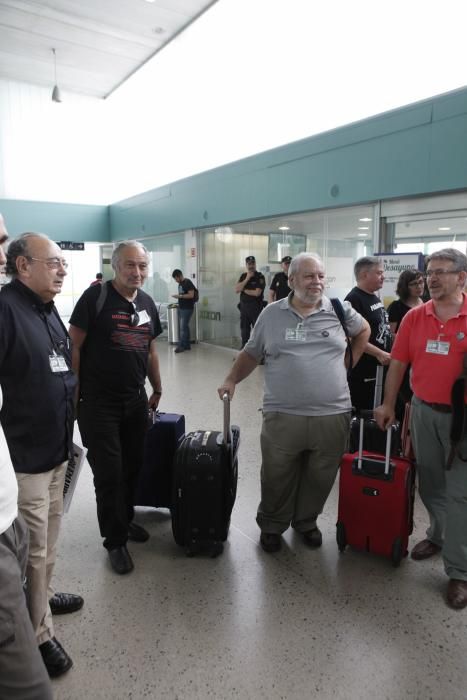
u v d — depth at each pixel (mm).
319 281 2240
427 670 1701
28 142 12109
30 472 1575
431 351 2098
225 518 2379
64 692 1620
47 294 1649
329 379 2287
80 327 2168
